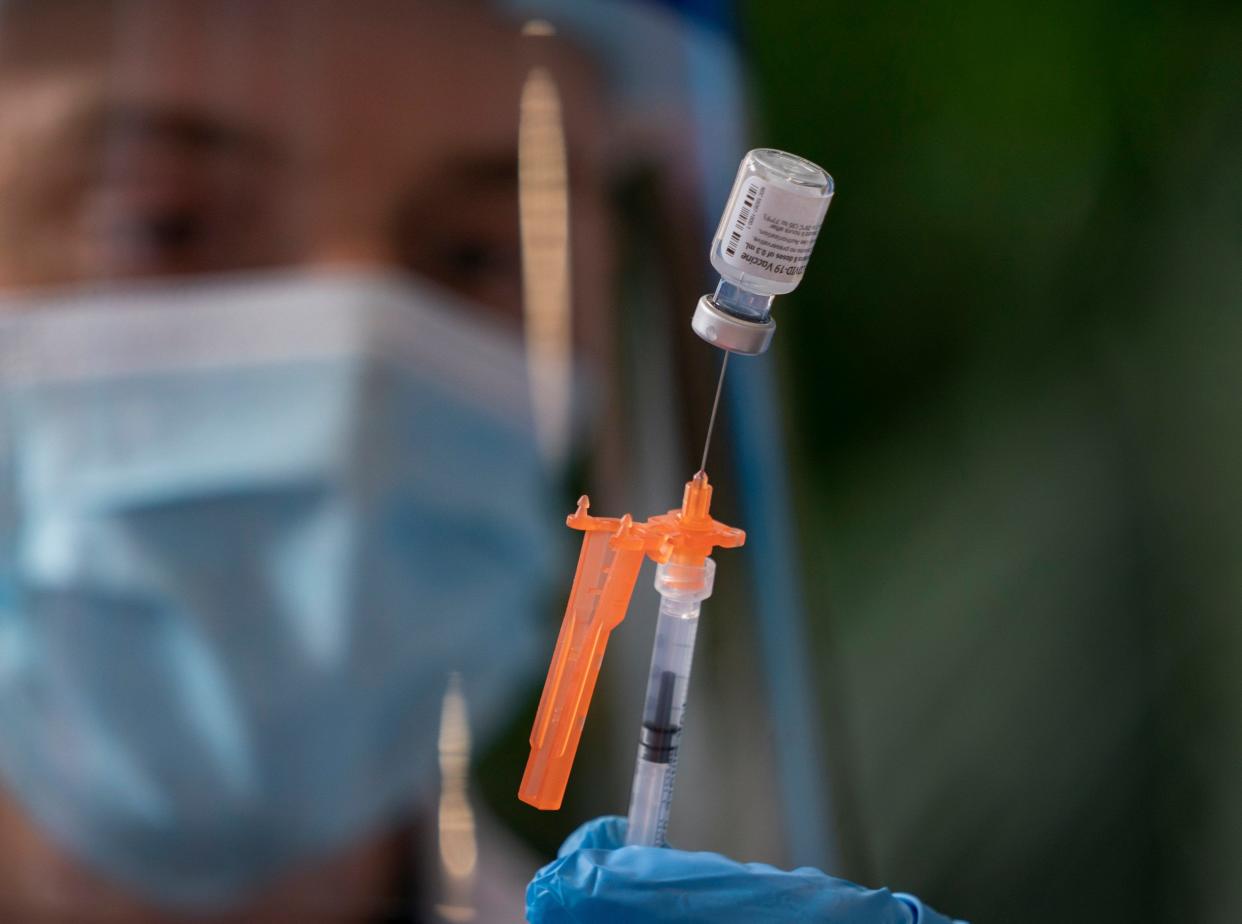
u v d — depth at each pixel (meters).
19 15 1.66
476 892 1.80
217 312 1.70
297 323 1.71
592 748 1.89
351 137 1.77
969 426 3.43
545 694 0.93
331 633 1.72
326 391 1.70
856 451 3.44
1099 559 3.27
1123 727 3.15
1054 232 3.39
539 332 1.85
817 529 3.31
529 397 1.84
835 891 0.97
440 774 1.82
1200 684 3.15
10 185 1.67
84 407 1.68
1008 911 3.08
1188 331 3.34
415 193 1.79
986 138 3.38
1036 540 3.32
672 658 1.00
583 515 0.93
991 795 3.14
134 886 1.76
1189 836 3.07
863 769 3.19
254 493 1.70
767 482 2.00
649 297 1.94
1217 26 3.26
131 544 1.68
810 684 2.00
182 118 1.71
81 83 1.68
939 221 3.42
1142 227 3.36
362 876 1.80
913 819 3.12
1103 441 3.36
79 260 1.68
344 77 1.77
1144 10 3.27
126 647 1.71
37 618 1.69
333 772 1.76
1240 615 3.17
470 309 1.81
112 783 1.73
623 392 1.93
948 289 3.44
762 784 1.96
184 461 1.68
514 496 1.84
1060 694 3.19
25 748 1.72
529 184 1.84
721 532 0.97
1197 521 3.26
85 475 1.67
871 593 3.36
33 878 1.76
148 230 1.70
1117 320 3.39
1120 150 3.34
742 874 0.97
